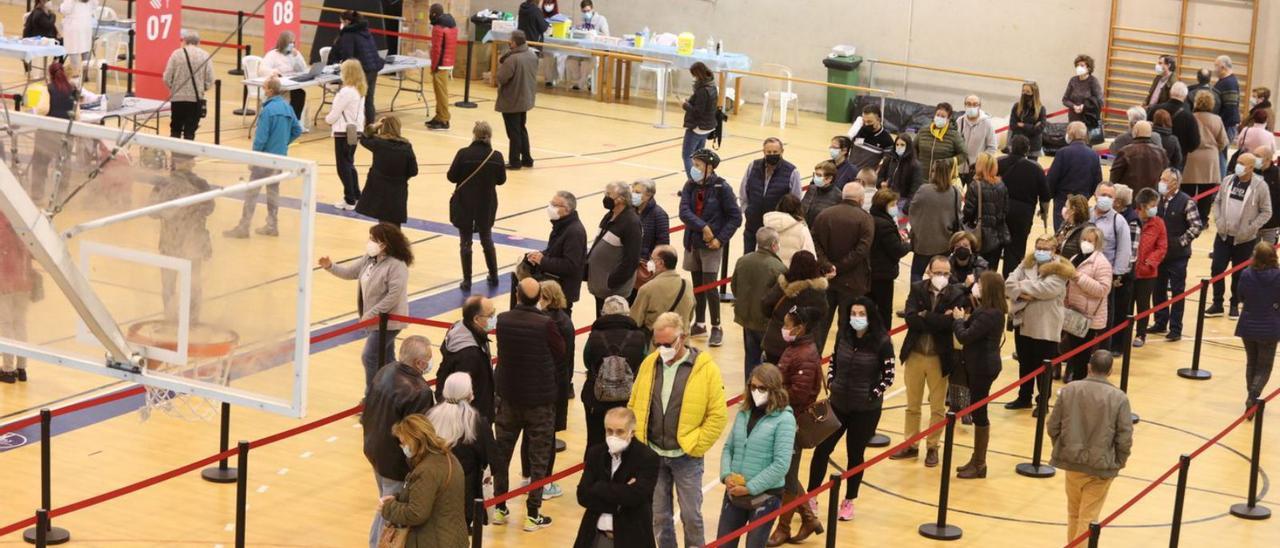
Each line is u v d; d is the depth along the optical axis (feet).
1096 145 80.02
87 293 24.12
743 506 31.40
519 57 71.51
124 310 24.23
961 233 42.70
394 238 38.93
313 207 23.31
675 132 85.92
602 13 100.63
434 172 71.20
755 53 96.48
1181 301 53.01
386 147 51.83
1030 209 53.11
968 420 44.09
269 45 76.89
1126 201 48.55
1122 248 48.11
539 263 43.16
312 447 39.14
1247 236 55.31
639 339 34.83
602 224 44.19
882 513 37.47
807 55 95.20
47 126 23.93
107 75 84.94
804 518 35.04
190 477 36.94
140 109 64.39
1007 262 54.03
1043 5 88.99
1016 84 90.22
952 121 58.08
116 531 33.71
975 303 39.73
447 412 29.96
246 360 23.91
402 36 88.43
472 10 102.53
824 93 95.14
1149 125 59.11
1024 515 37.83
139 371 24.39
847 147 51.39
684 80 97.96
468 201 51.85
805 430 33.94
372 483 37.32
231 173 23.47
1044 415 40.45
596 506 29.37
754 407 31.76
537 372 34.30
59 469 36.78
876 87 94.07
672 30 98.73
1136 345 52.08
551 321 34.47
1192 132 66.59
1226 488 40.55
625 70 94.53
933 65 92.22
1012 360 50.42
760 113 94.43
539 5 96.12
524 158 73.51
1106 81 88.63
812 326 34.19
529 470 37.52
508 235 60.70
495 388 36.86
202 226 23.67
